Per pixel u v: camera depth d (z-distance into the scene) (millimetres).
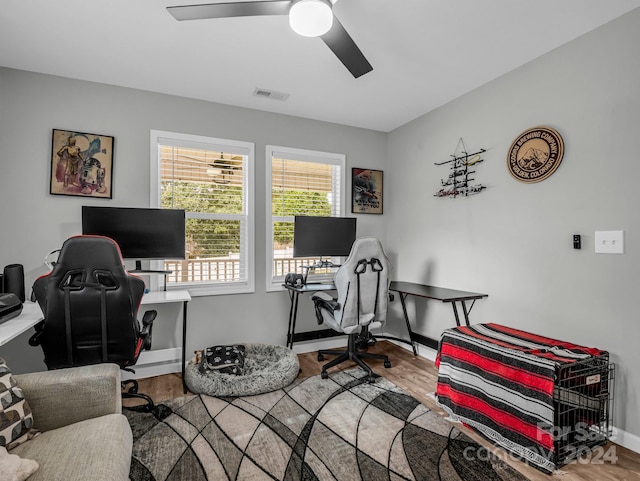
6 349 2480
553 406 1699
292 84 2803
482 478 1643
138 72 2588
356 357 2969
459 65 2512
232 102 3150
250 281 3266
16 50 2275
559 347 1989
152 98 2910
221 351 2822
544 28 2064
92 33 2096
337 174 3770
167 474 1649
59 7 1857
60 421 1303
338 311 2760
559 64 2258
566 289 2211
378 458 1783
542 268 2357
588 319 2090
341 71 2592
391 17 1965
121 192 2793
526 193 2471
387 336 3764
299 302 3504
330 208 3725
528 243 2453
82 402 1323
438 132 3271
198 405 2314
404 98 3078
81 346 1875
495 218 2703
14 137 2488
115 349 1931
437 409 2307
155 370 2877
